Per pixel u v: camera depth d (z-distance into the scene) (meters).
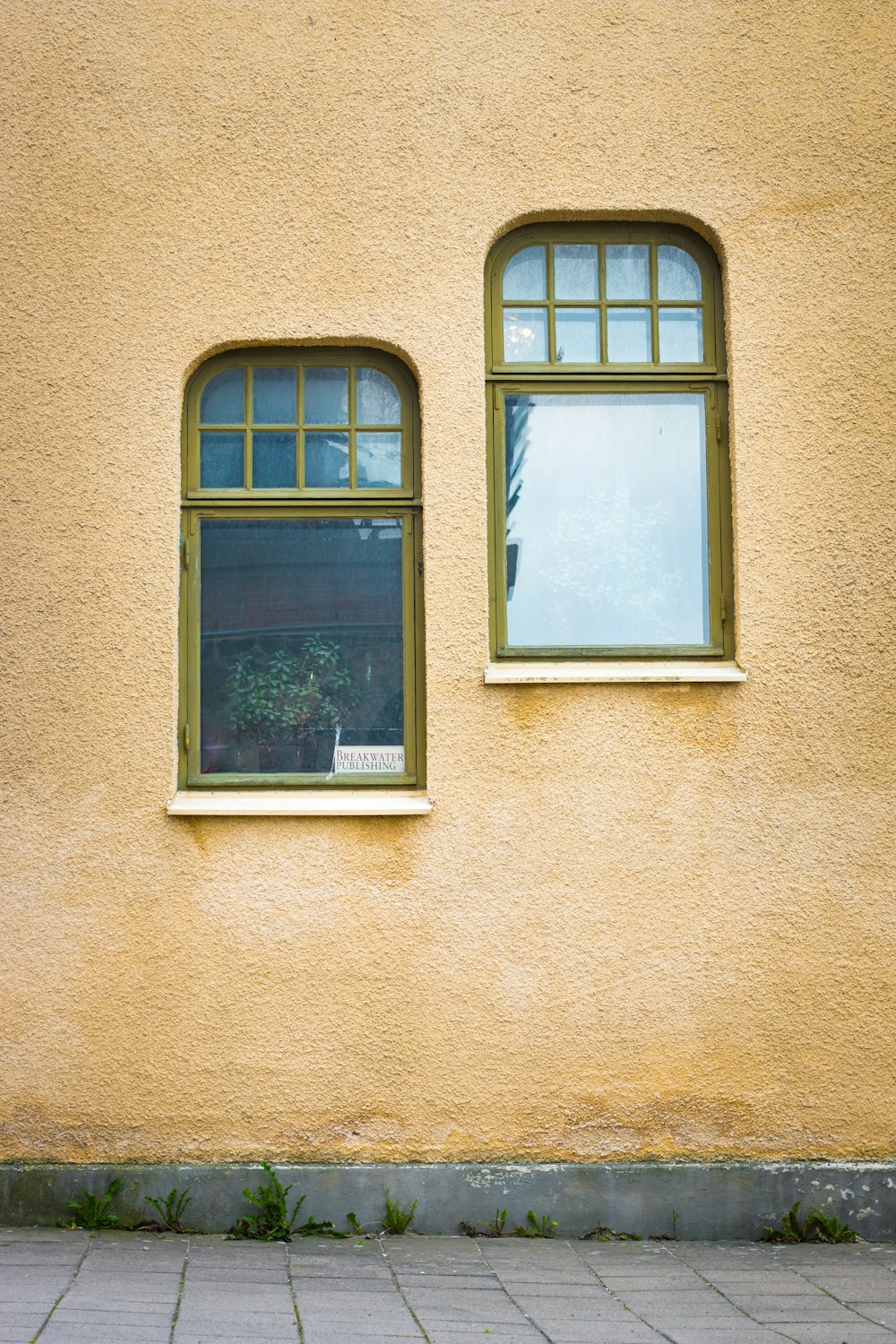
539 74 5.87
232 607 5.91
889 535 5.81
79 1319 4.24
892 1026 5.67
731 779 5.72
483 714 5.71
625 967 5.64
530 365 5.96
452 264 5.84
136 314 5.77
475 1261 5.15
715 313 6.01
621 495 6.00
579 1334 4.30
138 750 5.65
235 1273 4.87
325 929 5.61
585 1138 5.59
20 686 5.65
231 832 5.63
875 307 5.87
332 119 5.84
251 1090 5.55
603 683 5.72
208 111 5.82
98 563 5.70
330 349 5.95
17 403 5.71
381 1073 5.57
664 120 5.88
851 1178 5.59
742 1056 5.63
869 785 5.74
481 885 5.64
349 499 5.92
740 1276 5.01
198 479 5.92
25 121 5.78
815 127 5.90
